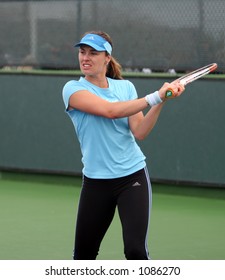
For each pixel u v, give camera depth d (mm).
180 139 23516
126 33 24219
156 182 24109
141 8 23969
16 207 22312
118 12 24328
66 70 25594
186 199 23438
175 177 23703
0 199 23641
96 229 12539
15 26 26172
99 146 12188
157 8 23719
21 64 26172
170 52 23609
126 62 24312
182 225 19812
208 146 23109
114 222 19875
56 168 25750
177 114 23516
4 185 26156
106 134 12164
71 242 17844
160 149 23859
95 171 12258
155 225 19812
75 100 12133
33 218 20719
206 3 22969
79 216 12523
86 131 12258
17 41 26172
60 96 25438
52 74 25516
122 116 11906
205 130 23109
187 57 23359
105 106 11898
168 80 23406
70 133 25391
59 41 25344
